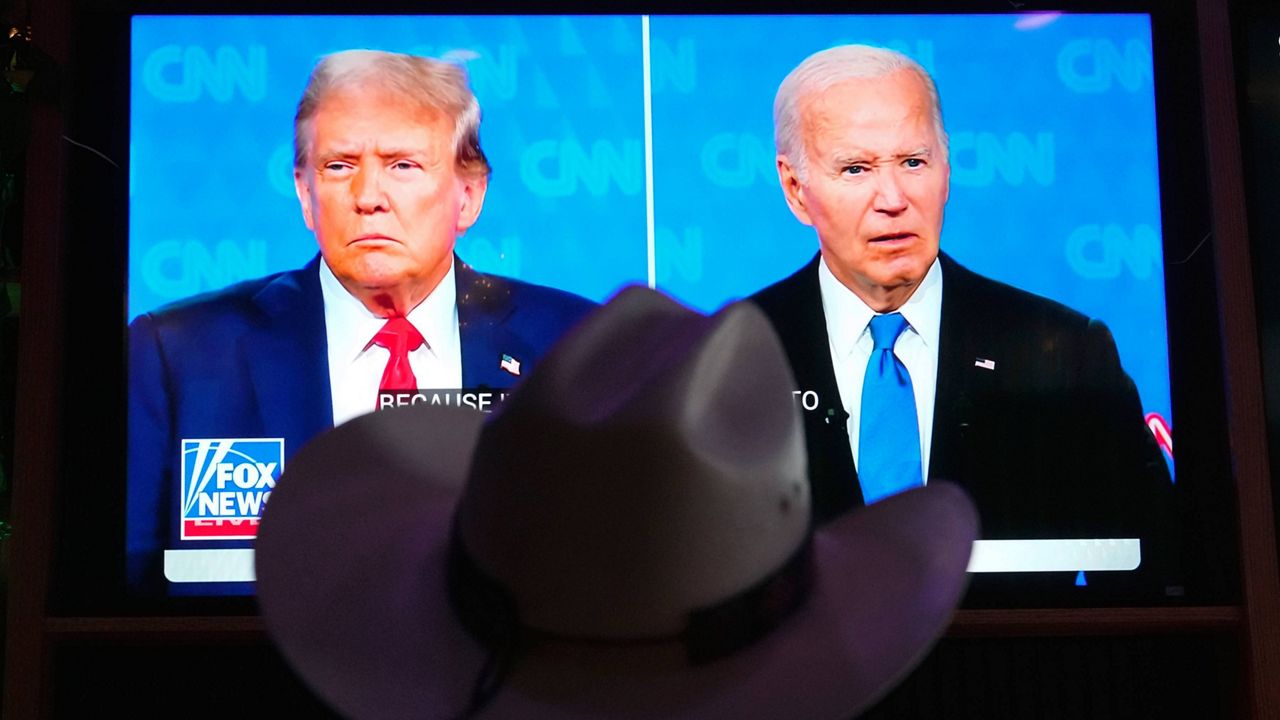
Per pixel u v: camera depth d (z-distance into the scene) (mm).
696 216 2146
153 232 2104
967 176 2172
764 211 2154
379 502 858
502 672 705
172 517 2041
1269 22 2203
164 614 2014
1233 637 2076
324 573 803
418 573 794
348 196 2121
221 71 2139
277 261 2109
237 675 2084
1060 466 2104
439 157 2135
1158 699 2129
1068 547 2082
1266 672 2029
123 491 2041
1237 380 2098
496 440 734
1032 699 2121
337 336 2098
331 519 841
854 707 690
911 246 2146
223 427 2066
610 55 2174
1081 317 2148
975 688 2121
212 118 2131
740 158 2162
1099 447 2111
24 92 2051
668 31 2180
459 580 747
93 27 2146
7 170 2189
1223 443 2115
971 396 2115
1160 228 2176
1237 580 2070
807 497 788
